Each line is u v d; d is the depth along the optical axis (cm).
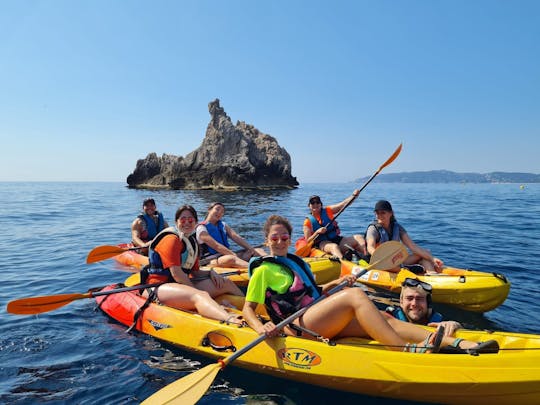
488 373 267
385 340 295
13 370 337
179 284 412
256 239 958
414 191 4738
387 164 729
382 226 586
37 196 3103
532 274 628
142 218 806
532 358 271
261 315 401
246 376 327
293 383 315
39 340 394
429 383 272
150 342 389
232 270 566
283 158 4797
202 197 2892
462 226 1182
